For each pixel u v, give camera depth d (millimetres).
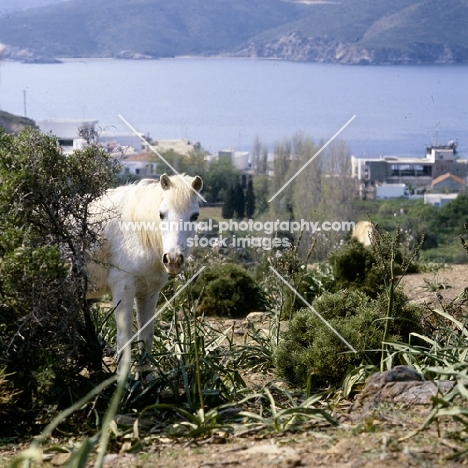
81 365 6059
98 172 6070
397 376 5383
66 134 48844
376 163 71062
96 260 6301
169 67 169250
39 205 5953
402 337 6930
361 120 76688
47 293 5453
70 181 6023
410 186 67375
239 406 5777
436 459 3951
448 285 11227
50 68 147750
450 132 40562
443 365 5867
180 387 6145
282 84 100438
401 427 4578
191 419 5152
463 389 4477
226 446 4586
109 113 74625
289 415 5121
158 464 4320
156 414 5648
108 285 6586
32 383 5422
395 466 3891
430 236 36969
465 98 63031
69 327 5777
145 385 5980
